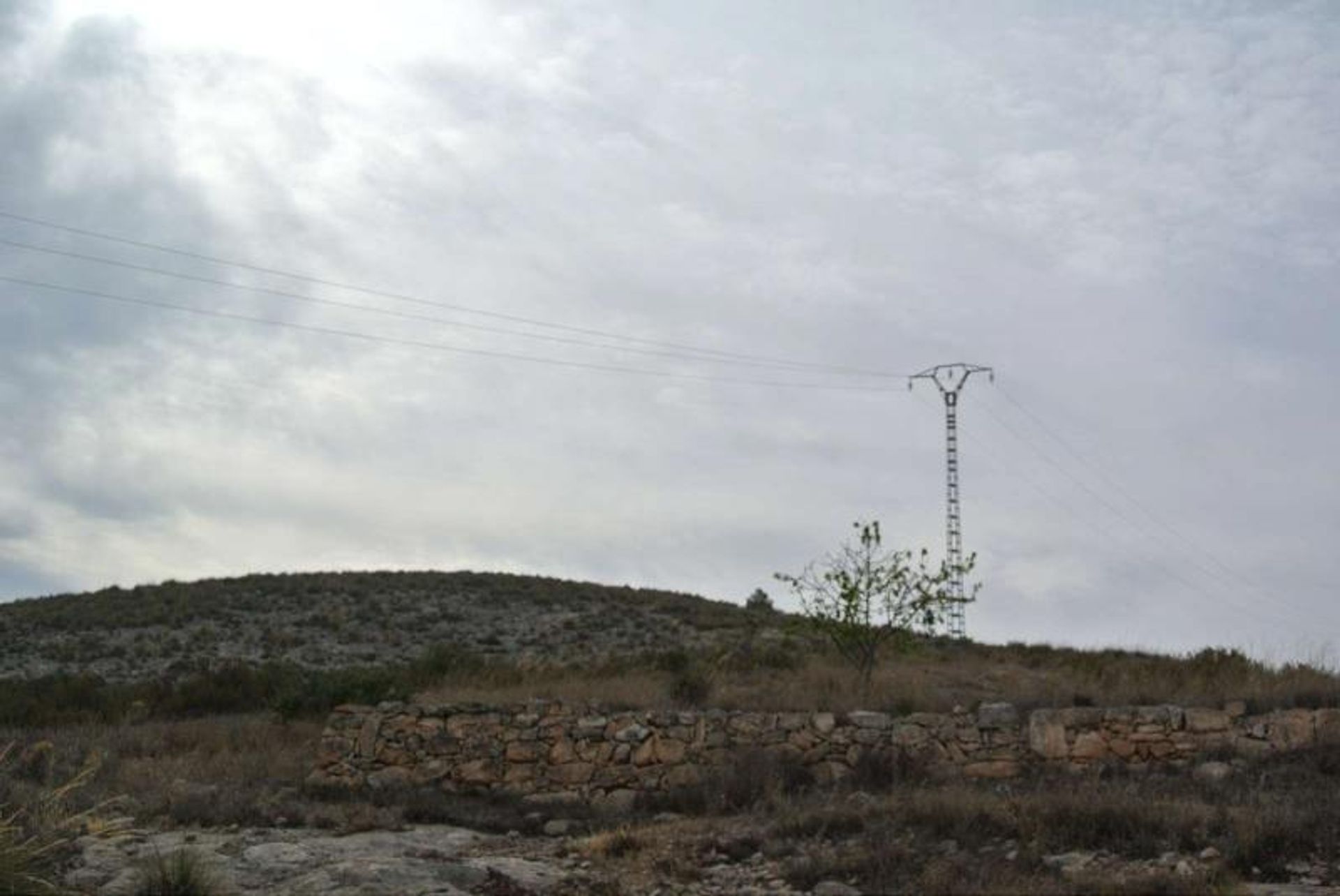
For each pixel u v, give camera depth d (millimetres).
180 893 13094
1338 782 17875
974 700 23625
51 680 39156
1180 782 18250
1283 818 14430
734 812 18766
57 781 20500
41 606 60875
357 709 22391
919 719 21094
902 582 27359
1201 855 13633
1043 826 14398
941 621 27234
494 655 46344
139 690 37312
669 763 21156
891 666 29984
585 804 20500
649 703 23000
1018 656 34844
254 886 13875
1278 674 24938
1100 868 13086
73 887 13695
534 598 59000
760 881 13477
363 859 14828
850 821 15320
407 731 22062
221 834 16906
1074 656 34469
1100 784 18344
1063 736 20547
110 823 16453
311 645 49062
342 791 20859
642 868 14500
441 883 13773
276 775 22094
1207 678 25250
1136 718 20531
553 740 21672
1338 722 19922
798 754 20891
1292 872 13203
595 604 57875
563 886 13789
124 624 53500
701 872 14047
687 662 33062
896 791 17859
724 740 21266
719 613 55844
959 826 14602
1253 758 19672
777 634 49031
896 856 13586
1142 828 14383
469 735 21938
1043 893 11969
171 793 19203
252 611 56000
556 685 26812
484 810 19594
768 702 22828
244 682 37281
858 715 21250
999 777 20344
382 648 48750
